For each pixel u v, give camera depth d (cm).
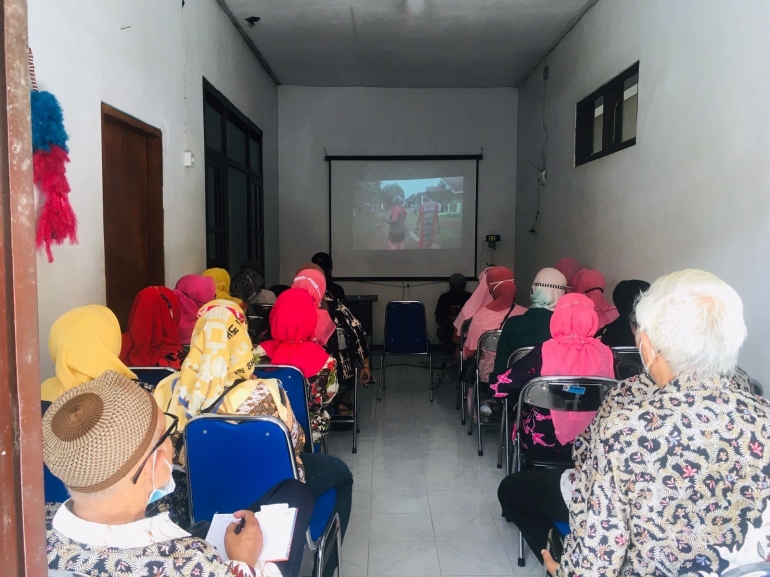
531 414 228
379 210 659
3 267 51
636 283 306
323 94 648
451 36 489
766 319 226
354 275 668
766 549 97
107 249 262
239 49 480
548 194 538
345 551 230
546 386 216
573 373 227
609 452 101
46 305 201
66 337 168
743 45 242
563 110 495
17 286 52
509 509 189
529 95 602
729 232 252
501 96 650
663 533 99
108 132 262
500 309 357
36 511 55
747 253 239
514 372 237
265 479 155
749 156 238
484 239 662
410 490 286
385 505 270
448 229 662
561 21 456
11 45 51
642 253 343
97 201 237
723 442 97
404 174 656
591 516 102
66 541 82
